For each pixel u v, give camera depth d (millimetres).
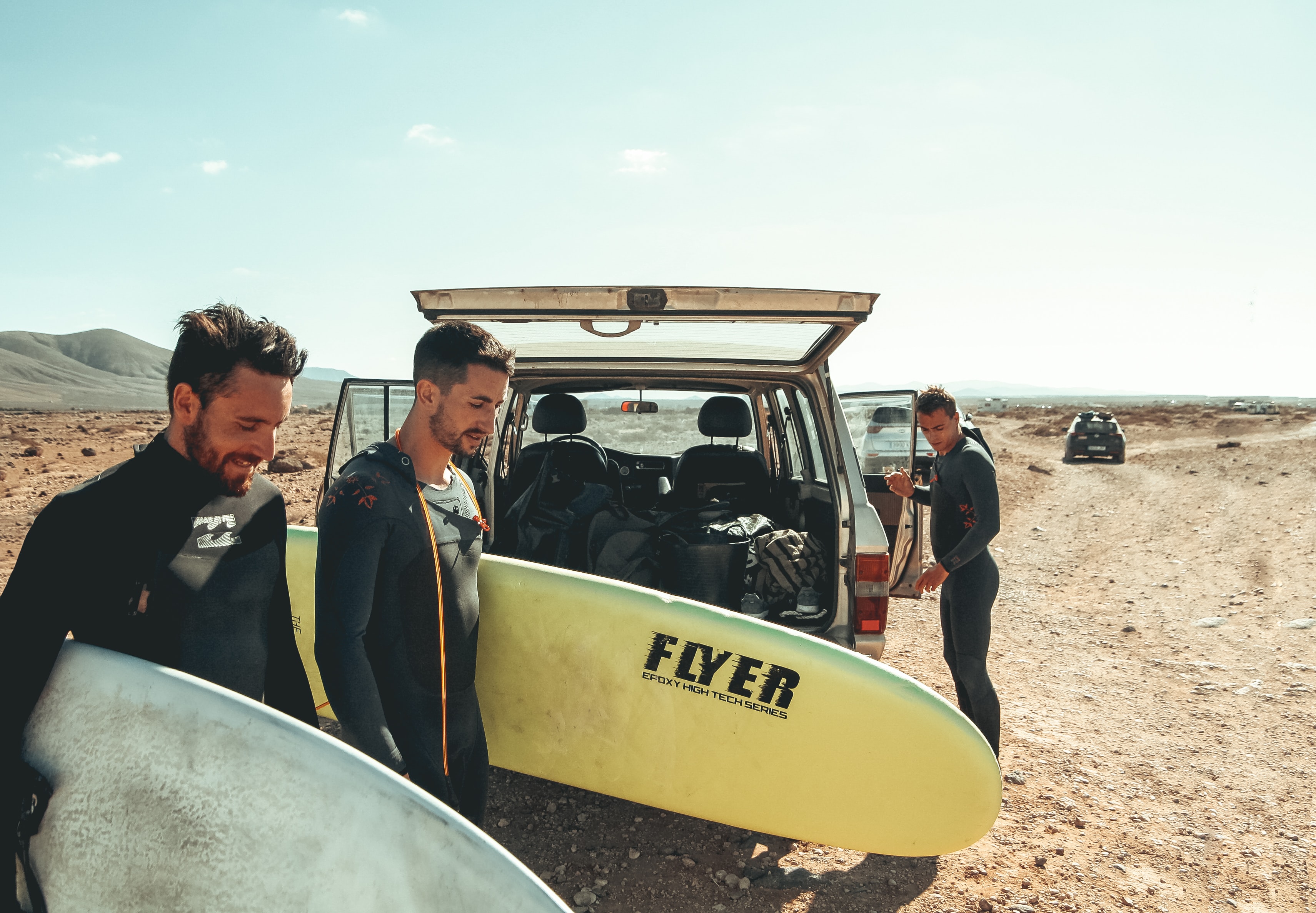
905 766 2281
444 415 1768
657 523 3635
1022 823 3074
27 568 1216
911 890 2617
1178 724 4094
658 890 2590
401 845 1223
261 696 1558
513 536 3738
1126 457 22141
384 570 1701
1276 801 3279
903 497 4086
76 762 1298
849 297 2709
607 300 2693
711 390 4633
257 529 1534
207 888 1237
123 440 20984
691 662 2367
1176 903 2590
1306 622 5832
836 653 2330
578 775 2520
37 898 1297
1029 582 7637
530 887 1205
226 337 1311
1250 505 11469
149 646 1362
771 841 2900
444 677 1829
